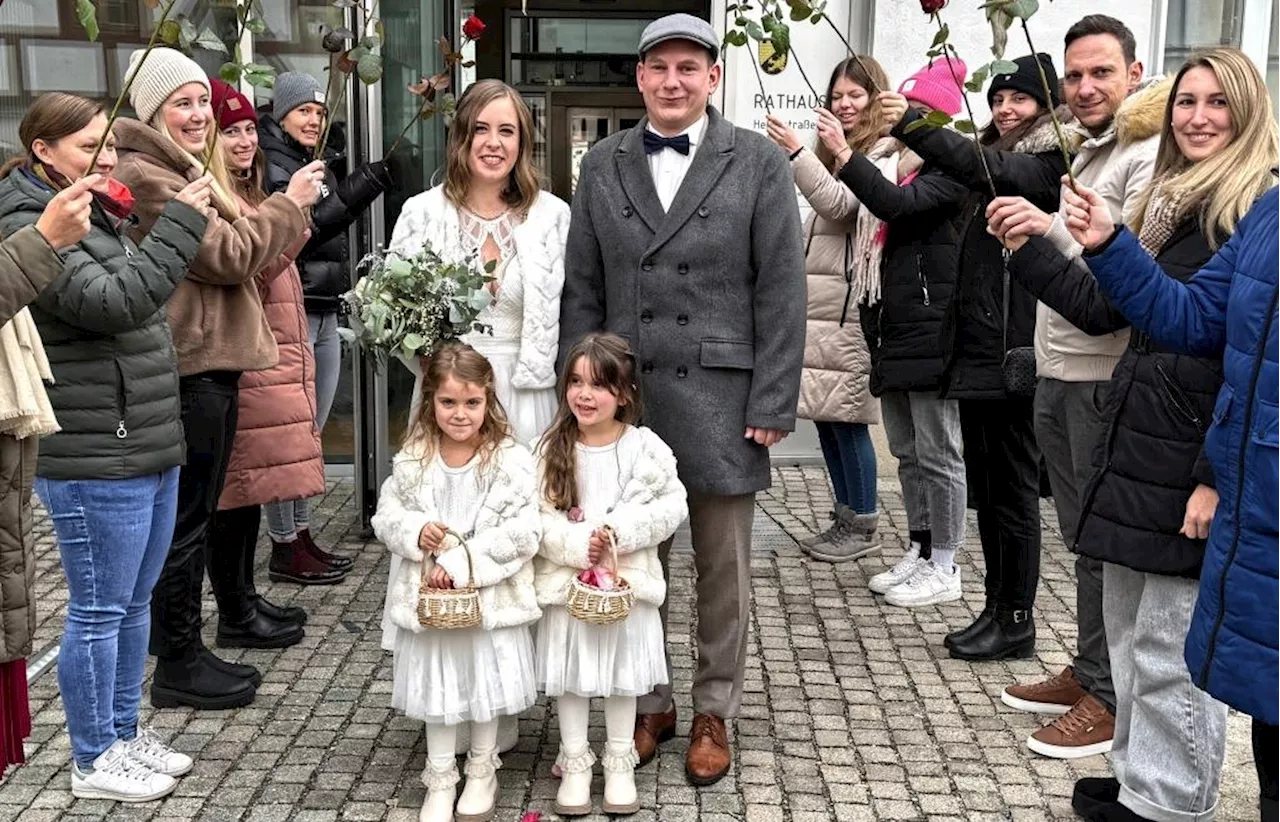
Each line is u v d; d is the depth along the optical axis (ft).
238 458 13.65
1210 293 8.34
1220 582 7.80
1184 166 9.39
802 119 21.90
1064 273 9.49
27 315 8.92
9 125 20.85
